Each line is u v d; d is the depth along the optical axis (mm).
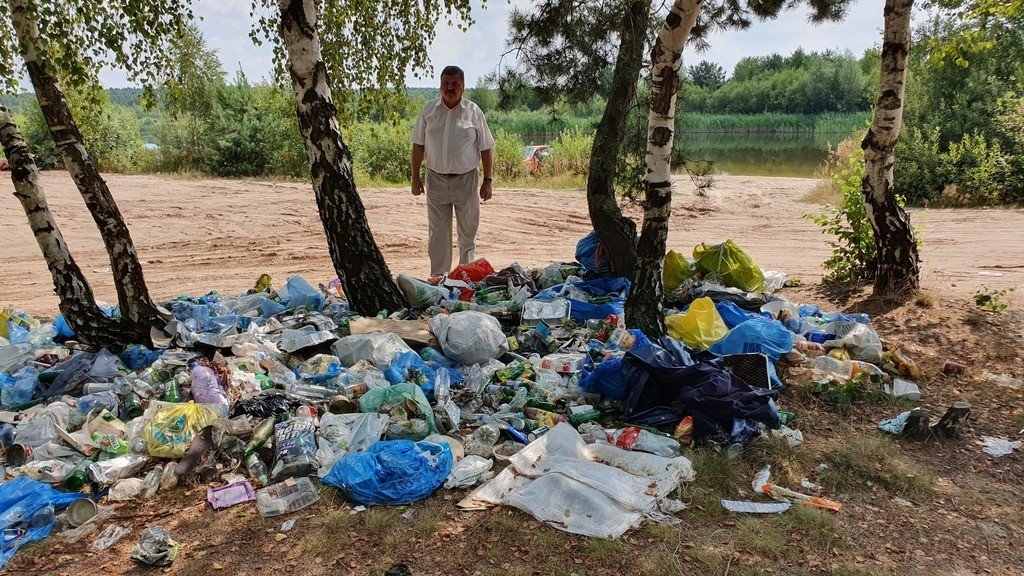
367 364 5145
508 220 14562
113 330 5633
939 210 15359
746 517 3674
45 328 6195
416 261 10703
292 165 22047
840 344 5656
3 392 4809
